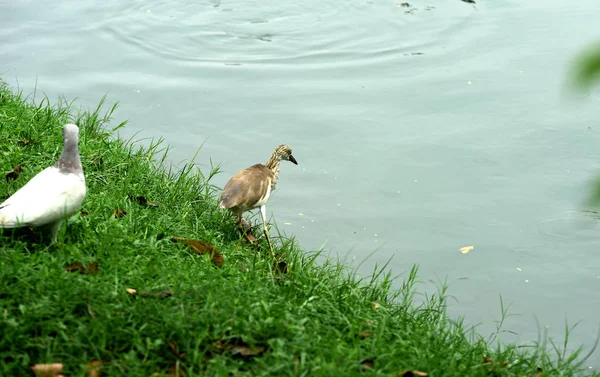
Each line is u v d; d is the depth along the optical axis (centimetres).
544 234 931
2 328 477
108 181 814
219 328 513
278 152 867
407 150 1116
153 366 475
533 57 1444
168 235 704
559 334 750
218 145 1105
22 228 618
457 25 1664
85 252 615
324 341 532
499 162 1085
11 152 795
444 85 1342
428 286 823
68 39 1530
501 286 830
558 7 1728
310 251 820
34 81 1284
